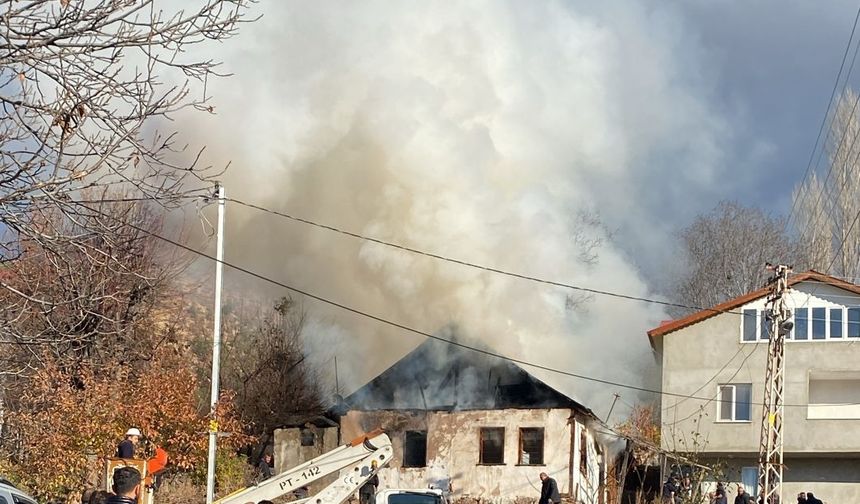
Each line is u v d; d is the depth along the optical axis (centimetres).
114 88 871
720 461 4091
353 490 1722
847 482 4191
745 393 4284
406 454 3928
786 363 4231
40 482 2584
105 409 2662
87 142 874
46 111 856
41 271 998
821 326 4222
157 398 2819
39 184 851
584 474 3969
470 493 3812
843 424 4147
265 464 2944
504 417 3850
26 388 2628
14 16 827
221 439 2950
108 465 1659
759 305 4325
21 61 820
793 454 4191
